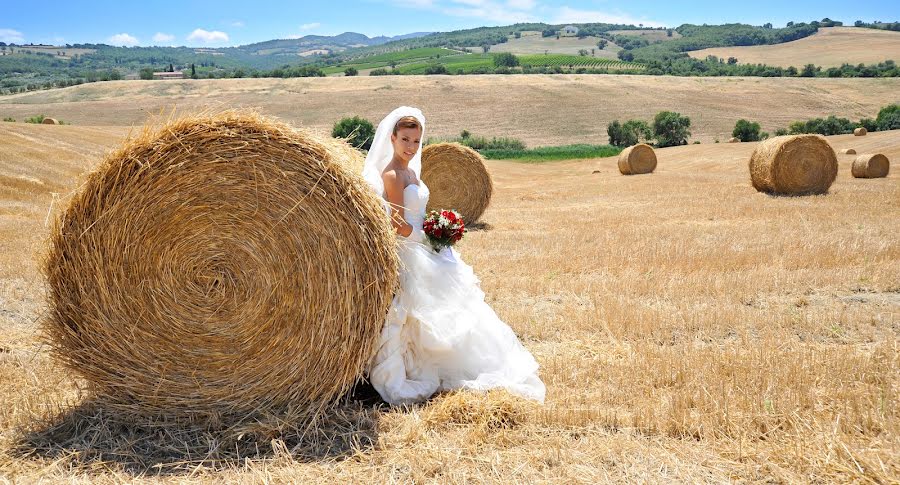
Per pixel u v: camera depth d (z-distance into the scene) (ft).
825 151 55.16
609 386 14.25
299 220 12.53
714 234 35.76
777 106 242.58
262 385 12.75
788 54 451.12
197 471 10.98
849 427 11.67
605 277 25.62
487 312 14.96
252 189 12.47
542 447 11.39
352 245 12.66
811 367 14.65
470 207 47.16
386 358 13.62
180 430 12.43
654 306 21.34
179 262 12.50
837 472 10.32
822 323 18.75
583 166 128.16
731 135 207.00
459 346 14.19
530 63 410.11
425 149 47.42
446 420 12.50
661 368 14.93
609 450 11.12
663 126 198.90
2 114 214.69
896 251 28.22
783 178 55.31
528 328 18.94
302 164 12.53
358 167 13.85
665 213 46.93
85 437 12.10
